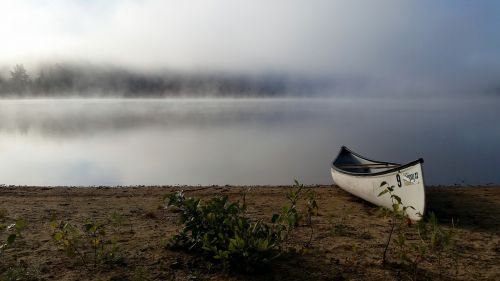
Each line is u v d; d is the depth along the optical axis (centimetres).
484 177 1669
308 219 834
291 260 594
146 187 1328
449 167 1905
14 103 12769
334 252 638
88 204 1016
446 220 869
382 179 917
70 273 536
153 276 530
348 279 537
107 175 1828
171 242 633
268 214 916
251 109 9388
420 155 2294
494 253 648
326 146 2741
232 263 552
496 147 2581
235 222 589
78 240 635
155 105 12162
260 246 538
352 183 1062
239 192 1208
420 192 798
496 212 933
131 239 681
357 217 873
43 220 823
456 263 599
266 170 1916
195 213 616
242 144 2889
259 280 526
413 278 543
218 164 2092
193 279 522
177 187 1323
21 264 561
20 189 1248
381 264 588
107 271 543
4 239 679
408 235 732
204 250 585
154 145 2872
